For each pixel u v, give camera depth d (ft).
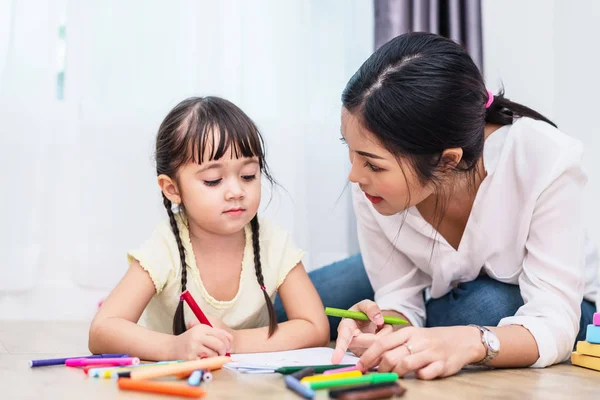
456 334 3.51
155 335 3.93
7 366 3.72
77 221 7.55
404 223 4.71
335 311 3.92
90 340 4.11
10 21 7.20
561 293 4.01
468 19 7.51
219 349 3.65
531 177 4.20
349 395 2.84
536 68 8.02
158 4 7.48
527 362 3.71
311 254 7.87
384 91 3.64
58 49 7.63
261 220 4.79
